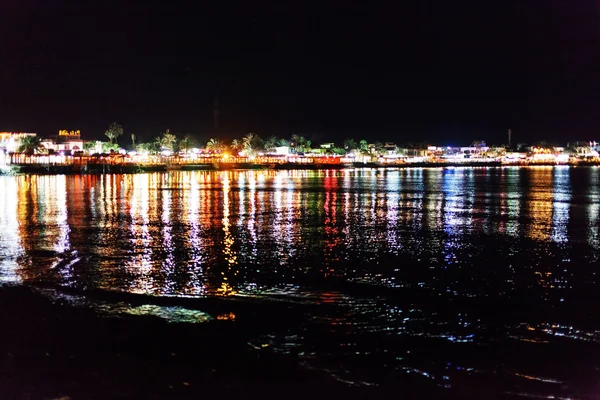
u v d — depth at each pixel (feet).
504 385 36.55
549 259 81.61
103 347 41.78
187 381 36.09
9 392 34.04
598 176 438.81
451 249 90.84
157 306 53.42
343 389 35.60
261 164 590.14
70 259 78.59
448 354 41.70
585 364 39.93
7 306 52.39
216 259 80.28
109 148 597.11
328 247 92.43
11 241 96.17
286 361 39.75
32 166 426.51
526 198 204.64
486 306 55.01
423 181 349.61
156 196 211.20
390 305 54.90
